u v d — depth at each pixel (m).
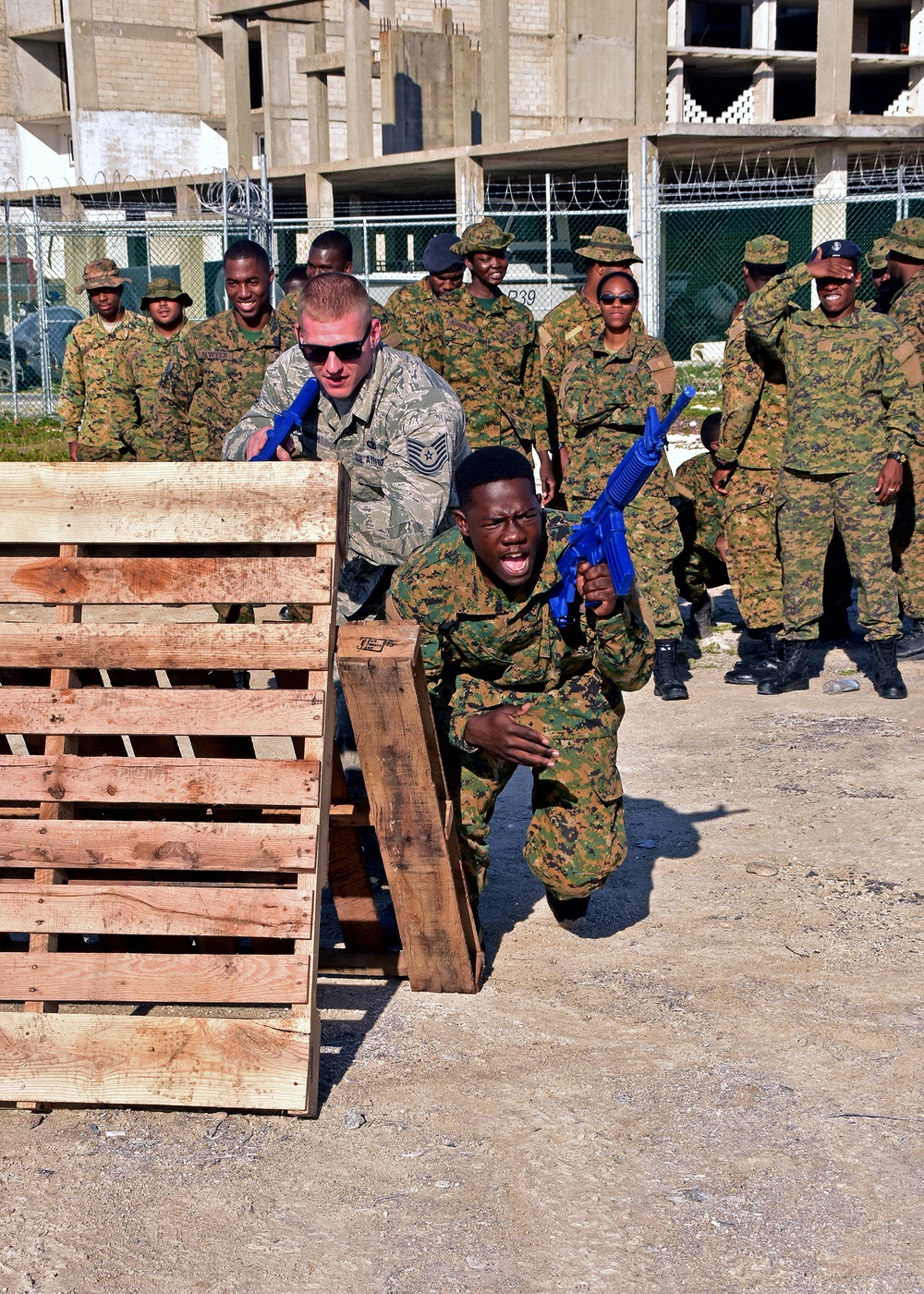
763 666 7.42
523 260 25.81
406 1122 3.22
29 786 3.37
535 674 3.89
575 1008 3.80
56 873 3.37
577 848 3.97
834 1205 2.87
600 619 3.64
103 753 3.72
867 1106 3.25
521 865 5.00
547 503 7.75
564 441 7.23
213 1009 3.77
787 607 7.11
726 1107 3.26
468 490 3.55
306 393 4.03
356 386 4.02
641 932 4.33
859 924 4.34
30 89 36.66
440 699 3.96
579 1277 2.66
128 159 34.03
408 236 27.94
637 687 3.87
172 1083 3.21
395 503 4.02
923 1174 2.98
